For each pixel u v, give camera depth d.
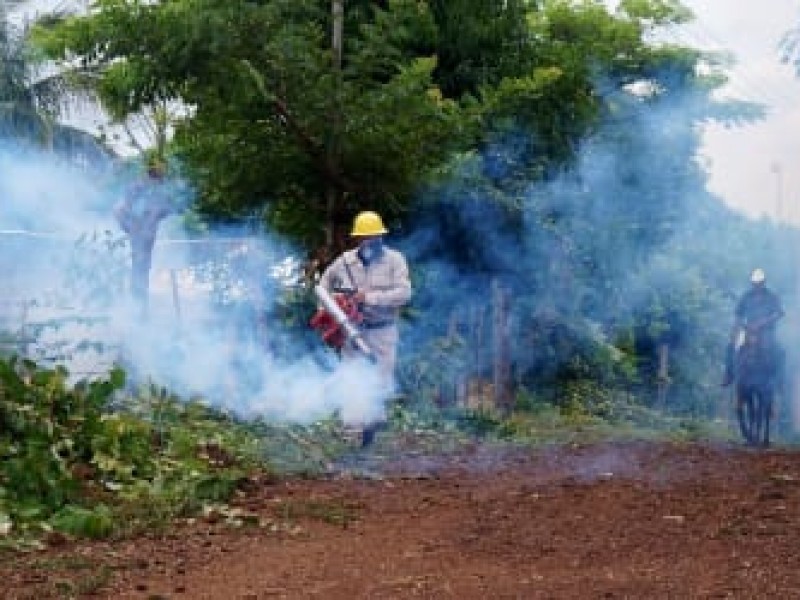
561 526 8.32
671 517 8.54
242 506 9.16
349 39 15.48
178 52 14.82
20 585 6.95
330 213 15.41
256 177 15.49
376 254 12.07
